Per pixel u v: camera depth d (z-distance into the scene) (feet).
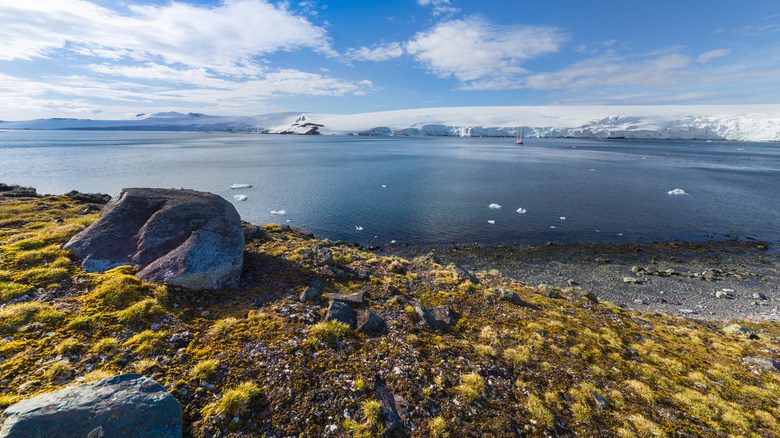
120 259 37.88
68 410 17.24
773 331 60.18
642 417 28.96
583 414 28.09
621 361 38.68
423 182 246.27
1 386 20.13
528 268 102.17
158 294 32.58
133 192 47.16
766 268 102.78
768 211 167.53
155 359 25.12
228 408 21.85
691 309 76.18
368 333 34.45
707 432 28.68
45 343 24.44
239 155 433.07
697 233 137.08
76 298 30.32
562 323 46.70
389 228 140.46
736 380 38.22
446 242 125.80
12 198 63.57
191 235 41.27
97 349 24.84
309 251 53.52
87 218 50.62
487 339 38.73
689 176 274.77
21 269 33.35
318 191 208.95
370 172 294.66
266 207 168.14
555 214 162.61
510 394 29.50
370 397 25.48
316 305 37.99
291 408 23.30
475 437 23.84
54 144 594.65
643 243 126.21
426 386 28.04
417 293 49.96
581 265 105.19
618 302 79.66
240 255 42.19
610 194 206.39
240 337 29.48
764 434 29.04
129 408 18.44
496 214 162.09
